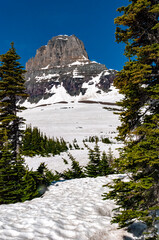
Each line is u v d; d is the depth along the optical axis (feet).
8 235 13.52
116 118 366.02
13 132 51.47
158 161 13.70
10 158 33.91
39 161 100.63
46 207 21.50
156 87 15.34
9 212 20.48
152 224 13.29
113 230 16.16
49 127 291.58
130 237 15.24
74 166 53.16
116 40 19.30
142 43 19.04
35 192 29.43
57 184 36.27
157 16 17.11
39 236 13.57
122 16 17.33
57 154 122.11
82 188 31.73
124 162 15.01
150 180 14.44
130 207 15.66
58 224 15.92
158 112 16.25
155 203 14.76
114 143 158.40
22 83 54.70
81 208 21.08
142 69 15.16
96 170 53.01
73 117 386.93
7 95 51.60
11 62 54.95
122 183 15.33
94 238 14.57
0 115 51.26
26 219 17.11
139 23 17.88
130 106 17.04
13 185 30.99
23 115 435.12
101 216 18.94
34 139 138.82
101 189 30.22
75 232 14.74
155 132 14.62
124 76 17.26
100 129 274.77
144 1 15.62
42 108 558.15
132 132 15.94
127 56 17.83
